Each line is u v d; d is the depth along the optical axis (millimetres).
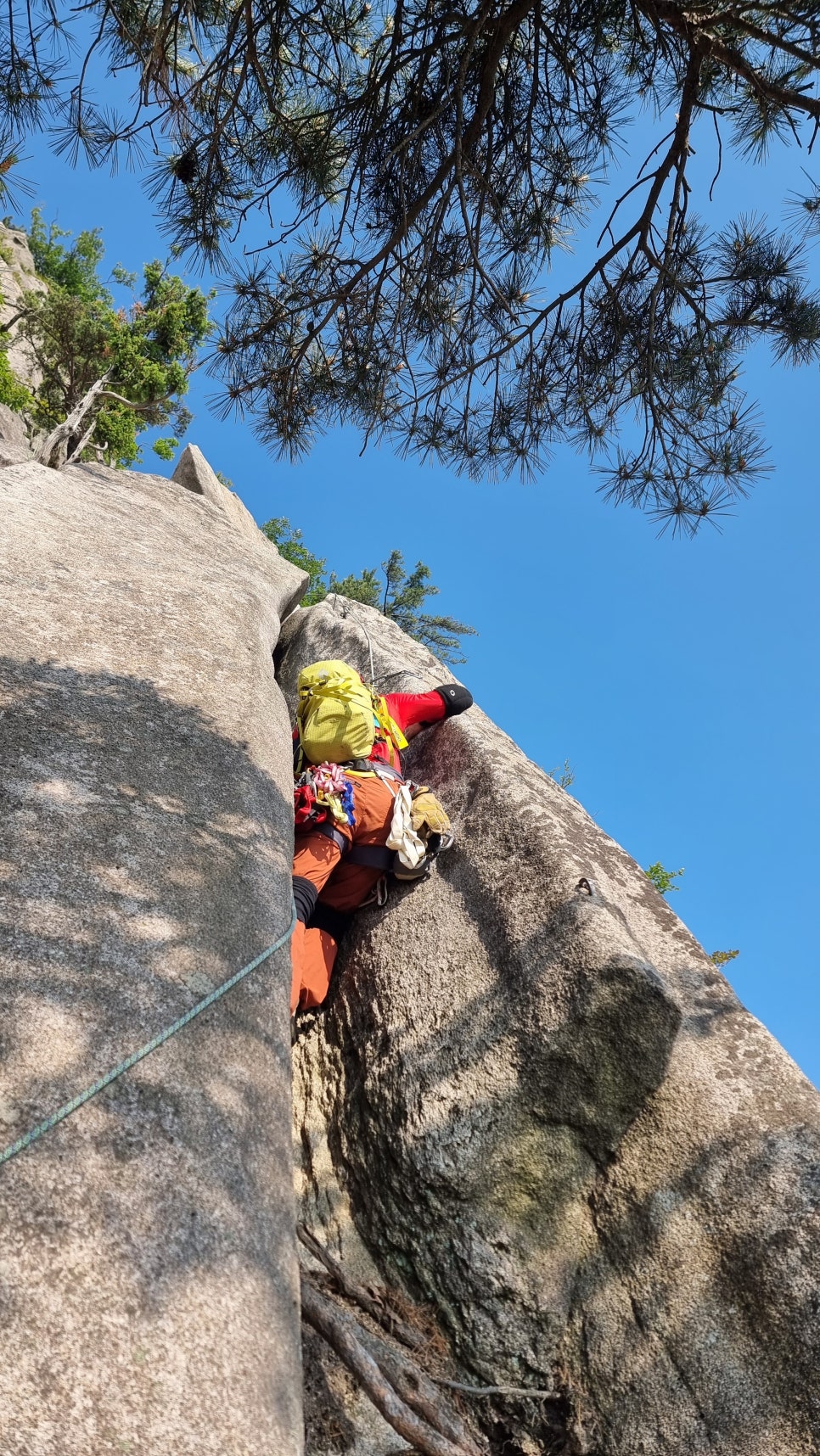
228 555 5375
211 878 2262
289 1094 1919
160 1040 1683
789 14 3209
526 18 4098
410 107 4211
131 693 2939
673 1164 2463
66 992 1670
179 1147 1542
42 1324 1203
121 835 2199
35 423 19328
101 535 4289
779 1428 2062
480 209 4141
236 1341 1348
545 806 3357
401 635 5605
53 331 19391
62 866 1979
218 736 2990
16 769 2230
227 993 1958
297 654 5668
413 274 4355
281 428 4656
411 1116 2750
